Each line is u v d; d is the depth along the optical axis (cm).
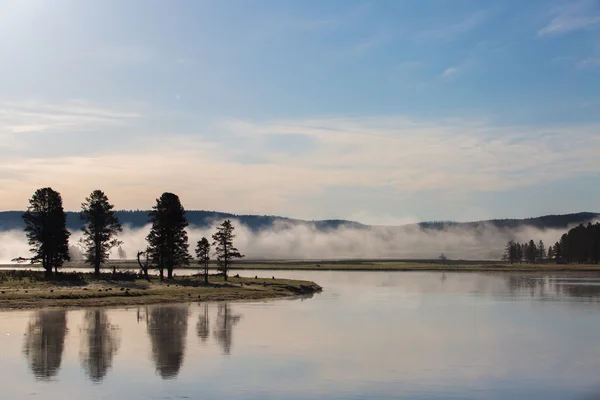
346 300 10031
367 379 3819
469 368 4188
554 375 3991
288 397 3381
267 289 11475
